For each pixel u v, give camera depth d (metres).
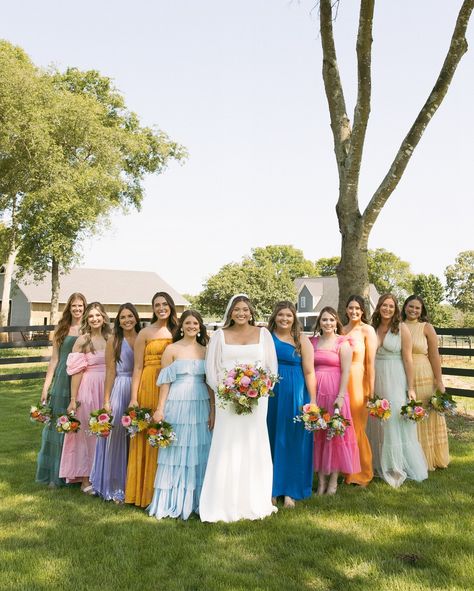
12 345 11.69
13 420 8.83
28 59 28.25
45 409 5.50
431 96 7.45
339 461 5.22
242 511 4.61
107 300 44.97
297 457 5.04
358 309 5.80
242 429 4.68
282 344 5.14
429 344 6.24
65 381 5.65
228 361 4.75
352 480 5.49
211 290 46.25
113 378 5.29
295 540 4.09
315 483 5.64
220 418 4.70
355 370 5.61
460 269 65.06
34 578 3.51
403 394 5.76
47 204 24.45
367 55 7.30
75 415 5.42
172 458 4.75
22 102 23.70
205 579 3.48
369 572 3.54
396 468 5.50
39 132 23.23
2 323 26.72
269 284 46.81
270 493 4.74
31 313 41.56
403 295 70.81
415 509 4.72
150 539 4.13
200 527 4.38
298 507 4.84
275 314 5.20
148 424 4.76
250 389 4.45
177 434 4.78
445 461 6.08
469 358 20.62
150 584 3.43
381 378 5.85
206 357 4.84
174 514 4.64
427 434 6.02
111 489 5.09
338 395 5.32
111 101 30.80
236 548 3.96
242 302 4.83
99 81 30.83
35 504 4.94
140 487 4.91
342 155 8.29
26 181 24.80
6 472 5.97
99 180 25.45
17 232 26.39
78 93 29.91
